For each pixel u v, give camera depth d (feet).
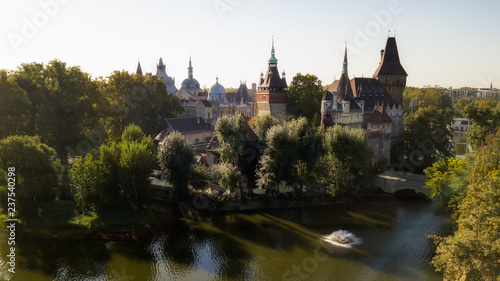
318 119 293.64
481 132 234.38
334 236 157.38
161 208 187.32
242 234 161.79
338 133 190.19
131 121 291.38
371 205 197.26
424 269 129.18
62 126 229.86
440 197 181.16
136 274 128.98
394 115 310.04
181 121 291.38
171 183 190.39
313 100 331.36
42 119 218.38
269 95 342.03
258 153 212.23
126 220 164.76
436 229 163.12
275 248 147.74
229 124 188.85
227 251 145.69
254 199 194.39
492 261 80.64
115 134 285.84
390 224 169.89
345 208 192.65
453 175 169.27
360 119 270.46
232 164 198.29
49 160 168.04
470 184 129.29
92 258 139.54
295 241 153.79
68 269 131.64
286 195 200.54
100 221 161.48
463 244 83.66
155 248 148.36
